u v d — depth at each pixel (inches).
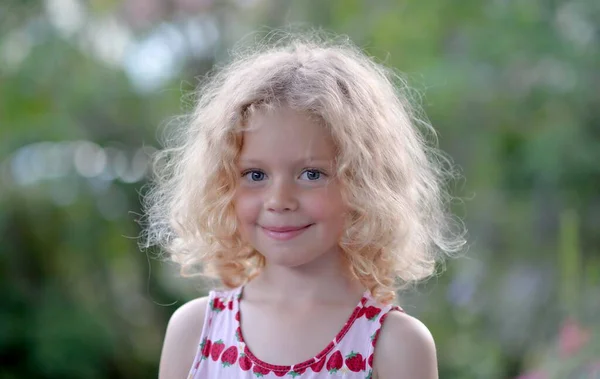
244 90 74.7
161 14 231.6
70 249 238.4
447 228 128.3
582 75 195.5
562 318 175.5
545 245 204.1
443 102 197.8
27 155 238.1
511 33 197.8
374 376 73.2
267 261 78.1
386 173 78.0
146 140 243.0
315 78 75.1
